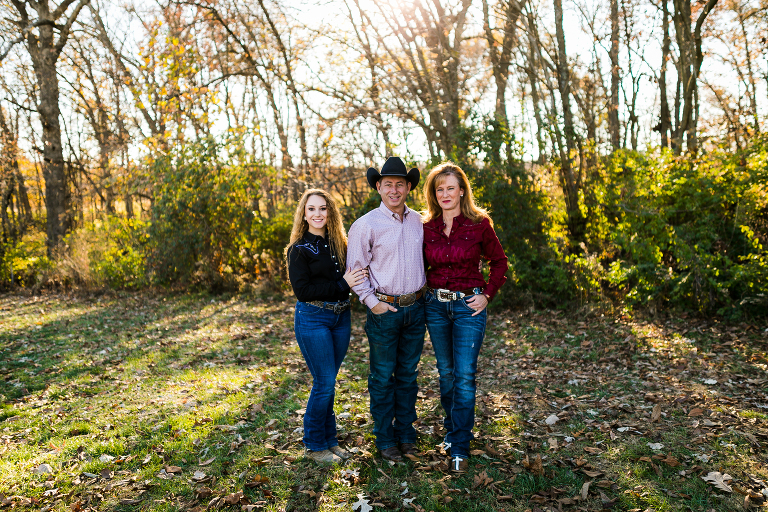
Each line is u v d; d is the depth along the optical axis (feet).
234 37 41.88
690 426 12.03
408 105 35.73
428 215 10.75
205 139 35.55
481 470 10.16
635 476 9.91
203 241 35.35
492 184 26.86
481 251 10.59
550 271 26.50
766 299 20.56
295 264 10.18
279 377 16.74
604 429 12.02
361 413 13.34
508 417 12.87
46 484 10.05
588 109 36.45
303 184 38.04
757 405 13.06
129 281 38.01
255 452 11.12
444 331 10.50
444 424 11.42
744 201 23.31
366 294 9.94
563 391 14.98
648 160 27.73
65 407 14.47
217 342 22.07
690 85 32.17
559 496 9.33
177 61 37.17
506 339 21.44
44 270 41.57
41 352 20.99
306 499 9.30
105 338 23.22
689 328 21.09
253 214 35.65
